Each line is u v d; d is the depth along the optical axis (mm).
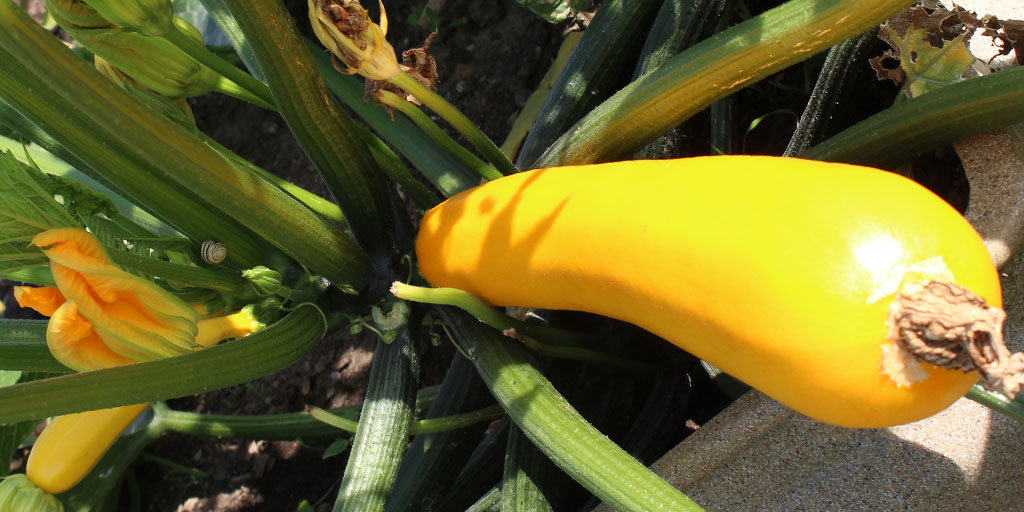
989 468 457
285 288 518
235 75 527
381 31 458
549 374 591
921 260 317
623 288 386
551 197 424
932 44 495
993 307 311
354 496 491
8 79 405
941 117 454
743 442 487
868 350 318
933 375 323
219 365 455
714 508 488
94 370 414
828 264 321
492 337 504
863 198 331
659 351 592
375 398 524
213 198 446
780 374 337
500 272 452
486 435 728
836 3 407
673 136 583
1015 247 469
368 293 550
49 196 450
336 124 493
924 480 462
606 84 612
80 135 436
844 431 479
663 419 581
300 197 580
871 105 604
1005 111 439
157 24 438
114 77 516
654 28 568
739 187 354
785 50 432
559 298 437
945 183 527
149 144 414
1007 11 519
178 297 498
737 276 338
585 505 538
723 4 554
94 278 420
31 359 509
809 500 475
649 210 374
